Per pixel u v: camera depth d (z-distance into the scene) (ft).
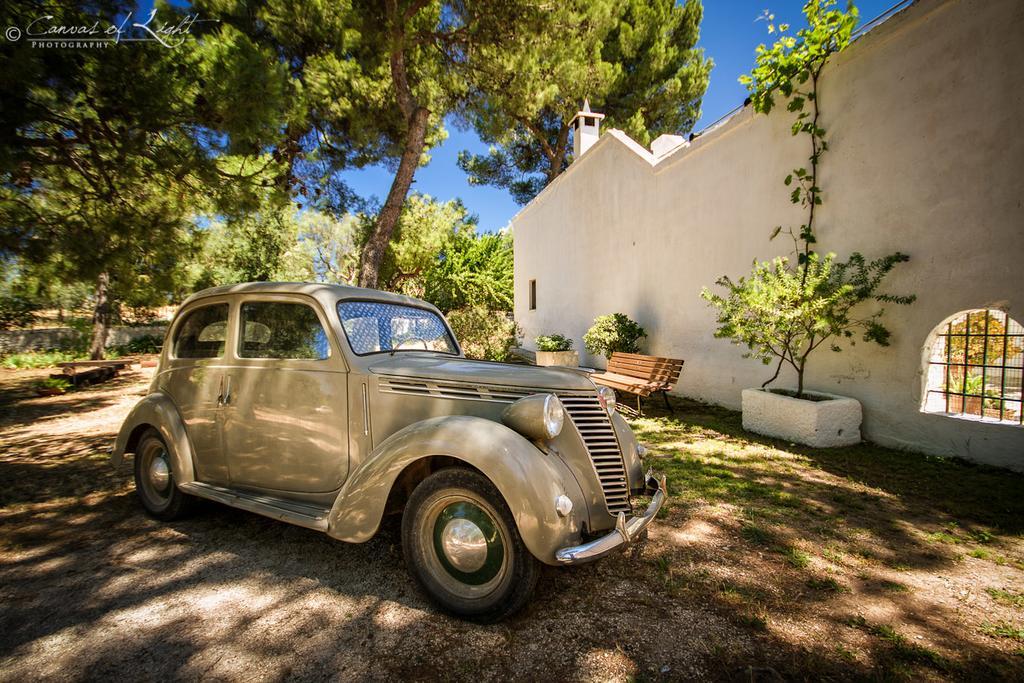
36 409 28.48
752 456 16.42
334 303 10.03
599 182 38.19
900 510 11.88
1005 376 14.69
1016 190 13.43
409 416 8.93
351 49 33.35
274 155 21.25
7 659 6.89
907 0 15.96
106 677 6.53
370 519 8.09
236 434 10.51
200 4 27.48
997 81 13.74
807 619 7.72
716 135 24.45
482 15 31.30
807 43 18.65
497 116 39.45
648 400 27.09
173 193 19.54
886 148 16.74
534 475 7.29
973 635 7.30
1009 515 11.42
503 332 49.08
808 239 19.43
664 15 63.72
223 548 10.43
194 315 11.80
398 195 35.47
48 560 9.93
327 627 7.65
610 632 7.43
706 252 25.73
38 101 14.47
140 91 14.69
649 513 8.49
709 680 6.39
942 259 15.25
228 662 6.83
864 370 17.87
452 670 6.66
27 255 16.39
